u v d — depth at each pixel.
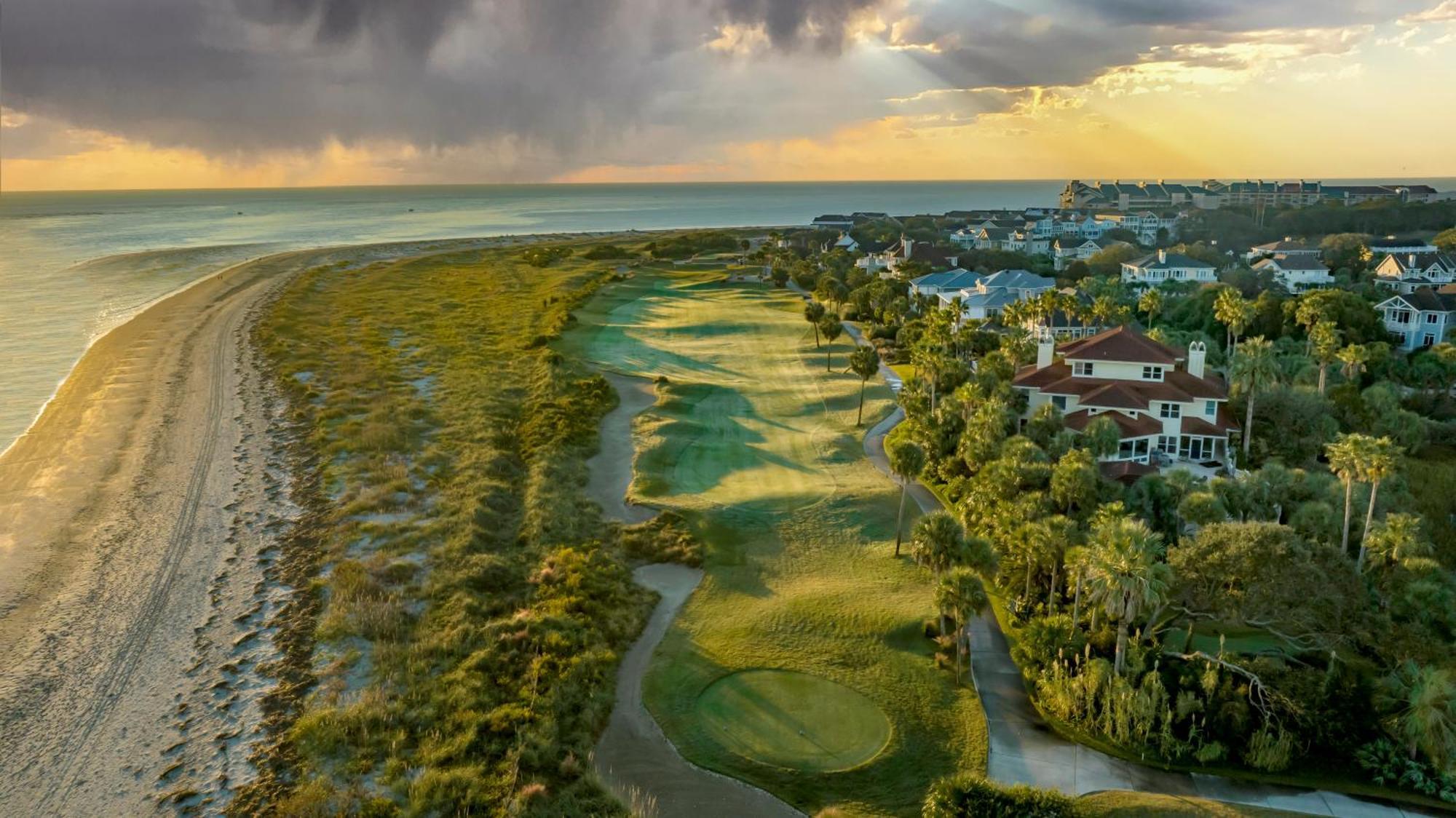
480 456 71.12
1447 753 37.28
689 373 101.75
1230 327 100.69
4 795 34.84
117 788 35.19
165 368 101.44
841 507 63.50
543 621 45.81
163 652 44.84
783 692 41.75
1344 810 36.19
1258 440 73.19
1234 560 43.41
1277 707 39.78
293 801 33.50
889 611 48.69
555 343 112.50
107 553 55.97
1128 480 62.44
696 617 48.94
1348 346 90.00
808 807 34.69
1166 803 34.16
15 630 47.06
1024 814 32.19
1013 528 49.72
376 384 92.69
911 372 101.44
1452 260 139.25
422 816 32.69
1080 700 40.88
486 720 38.06
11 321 135.50
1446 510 63.94
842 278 166.62
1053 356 79.56
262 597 50.16
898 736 38.84
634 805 34.12
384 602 48.38
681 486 67.69
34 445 76.88
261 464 71.12
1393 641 42.22
